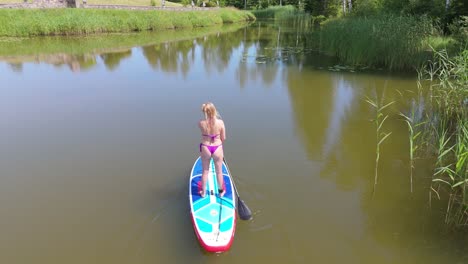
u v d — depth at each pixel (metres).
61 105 10.53
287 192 5.86
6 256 4.50
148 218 5.19
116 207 5.48
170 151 7.41
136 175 6.43
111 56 19.19
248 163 6.85
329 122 9.06
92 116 9.56
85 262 4.38
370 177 6.38
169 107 10.30
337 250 4.59
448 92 9.19
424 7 20.08
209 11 45.06
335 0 32.16
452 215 5.32
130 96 11.46
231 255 4.45
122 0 44.75
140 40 26.38
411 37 14.84
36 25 27.33
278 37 28.47
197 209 4.86
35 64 16.83
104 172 6.57
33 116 9.58
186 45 24.03
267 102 10.77
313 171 6.57
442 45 14.12
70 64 16.94
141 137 8.14
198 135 8.25
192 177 5.68
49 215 5.34
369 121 9.11
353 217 5.25
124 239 4.77
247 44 24.50
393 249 4.62
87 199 5.71
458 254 4.55
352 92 11.78
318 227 5.01
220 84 12.99
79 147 7.65
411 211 5.42
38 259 4.45
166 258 4.41
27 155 7.29
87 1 39.97
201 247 4.57
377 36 15.70
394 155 7.21
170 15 36.56
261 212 5.30
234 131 8.47
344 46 17.30
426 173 6.49
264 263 4.34
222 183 5.20
